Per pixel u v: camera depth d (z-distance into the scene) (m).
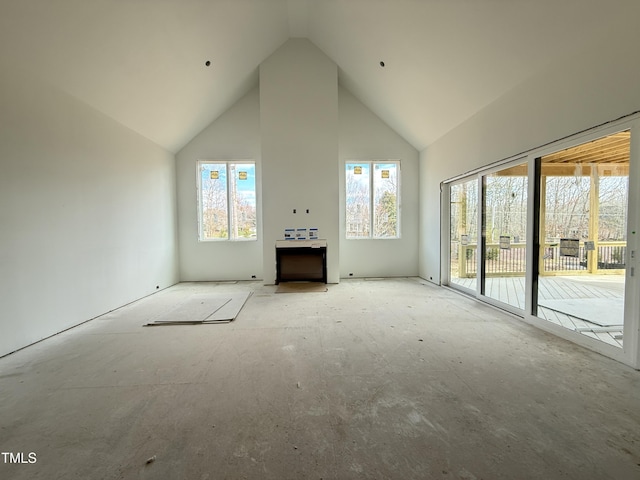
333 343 2.90
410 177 6.59
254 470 1.39
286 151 5.78
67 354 2.71
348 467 1.40
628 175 2.31
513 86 3.46
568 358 2.52
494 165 3.91
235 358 2.59
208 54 4.52
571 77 2.71
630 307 2.34
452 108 4.57
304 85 5.76
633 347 2.32
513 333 3.12
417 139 6.12
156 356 2.65
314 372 2.32
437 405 1.87
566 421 1.70
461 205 5.10
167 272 5.91
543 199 3.21
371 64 5.00
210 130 6.41
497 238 4.07
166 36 3.74
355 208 6.62
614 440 1.54
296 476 1.35
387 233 6.67
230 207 6.53
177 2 3.46
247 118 6.45
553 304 3.23
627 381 2.13
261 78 5.73
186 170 6.40
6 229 2.72
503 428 1.65
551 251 3.20
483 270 4.43
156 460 1.45
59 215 3.31
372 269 6.63
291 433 1.63
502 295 4.03
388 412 1.81
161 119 5.05
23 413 1.83
